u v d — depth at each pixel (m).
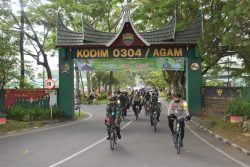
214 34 23.39
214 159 12.99
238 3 17.89
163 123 28.05
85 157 13.23
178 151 14.16
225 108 26.62
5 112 27.17
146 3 39.34
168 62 30.92
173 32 30.23
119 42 30.86
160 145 16.56
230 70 31.53
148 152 14.52
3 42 25.27
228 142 16.89
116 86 104.19
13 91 29.39
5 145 16.33
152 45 30.62
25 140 18.17
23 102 29.69
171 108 14.84
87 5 47.31
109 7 54.53
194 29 30.48
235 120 22.05
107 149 15.27
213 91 28.66
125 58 31.25
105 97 79.44
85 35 30.67
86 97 65.31
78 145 16.45
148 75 127.12
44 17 44.84
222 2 28.41
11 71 26.62
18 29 39.44
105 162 12.26
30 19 44.41
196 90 30.89
